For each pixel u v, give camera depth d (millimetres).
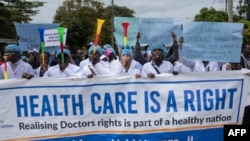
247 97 5004
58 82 4754
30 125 4773
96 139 4855
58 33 6430
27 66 5980
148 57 7836
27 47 7309
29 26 7242
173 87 4871
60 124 4797
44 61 6785
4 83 4703
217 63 6691
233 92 4965
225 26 5250
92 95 4805
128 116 4848
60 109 4781
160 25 6074
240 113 5008
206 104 4930
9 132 4762
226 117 4980
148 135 4891
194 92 4898
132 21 6242
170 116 4879
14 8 41625
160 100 4863
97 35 6012
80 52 10664
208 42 5270
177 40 6098
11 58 5820
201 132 4953
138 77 4816
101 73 6113
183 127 4914
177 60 6242
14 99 4734
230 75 4938
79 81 4773
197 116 4922
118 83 4812
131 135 4879
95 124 4836
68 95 4773
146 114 4863
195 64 6492
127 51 5852
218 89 4934
